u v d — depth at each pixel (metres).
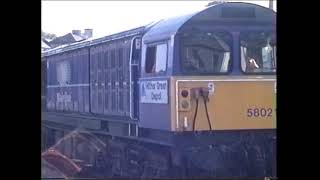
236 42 8.65
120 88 9.39
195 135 8.43
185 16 8.57
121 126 9.34
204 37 8.55
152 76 8.79
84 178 9.28
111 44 9.55
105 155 9.41
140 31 9.02
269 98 8.66
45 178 8.97
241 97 8.60
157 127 8.64
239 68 8.62
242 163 8.49
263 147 8.58
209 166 8.42
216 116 8.50
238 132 8.57
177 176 8.41
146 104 8.89
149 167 8.77
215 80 8.55
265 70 8.69
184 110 8.41
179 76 8.41
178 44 8.42
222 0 8.65
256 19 8.73
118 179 9.09
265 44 8.69
